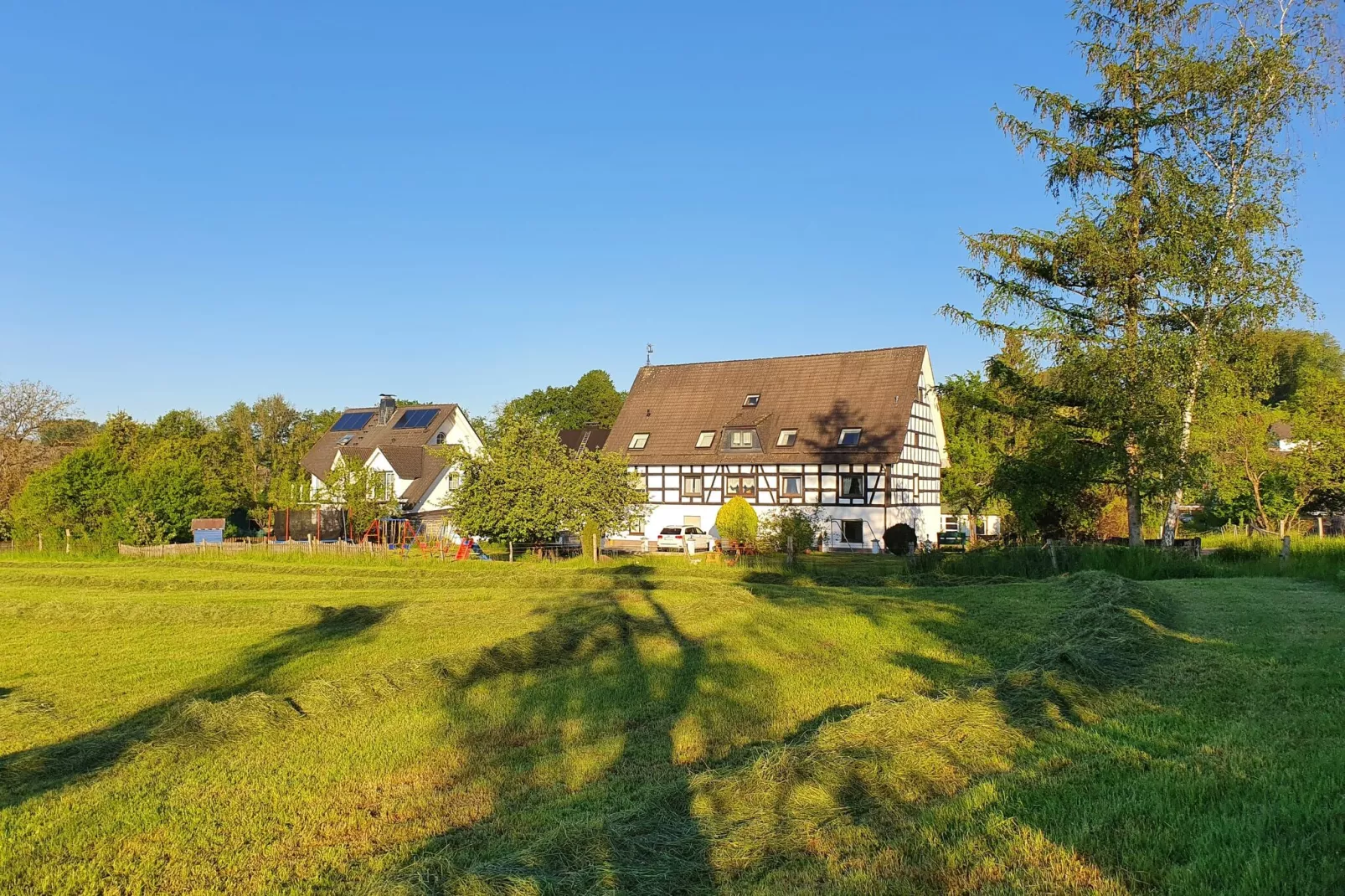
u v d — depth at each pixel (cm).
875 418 3788
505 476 2655
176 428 6225
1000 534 3662
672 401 4316
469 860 507
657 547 3703
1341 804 454
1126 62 2192
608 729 811
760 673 1028
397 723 823
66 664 1161
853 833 487
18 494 3950
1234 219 2108
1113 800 493
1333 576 1723
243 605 1659
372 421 5106
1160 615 1220
